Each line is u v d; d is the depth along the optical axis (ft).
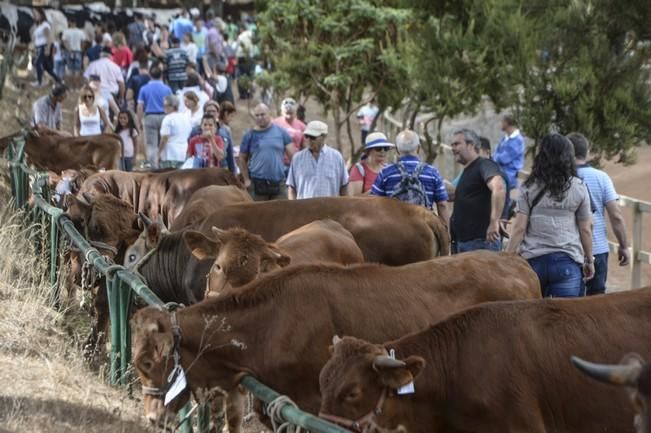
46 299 46.32
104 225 44.75
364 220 43.32
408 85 82.64
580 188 38.75
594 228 45.32
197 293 40.37
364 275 31.60
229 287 32.81
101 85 96.89
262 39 92.22
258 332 29.89
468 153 46.75
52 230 48.75
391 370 25.43
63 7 155.74
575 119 66.13
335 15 85.61
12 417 30.81
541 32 68.44
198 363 29.55
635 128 67.00
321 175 52.70
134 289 34.83
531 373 27.40
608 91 66.64
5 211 57.31
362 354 25.84
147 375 28.84
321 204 43.83
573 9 67.00
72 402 34.12
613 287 66.49
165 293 42.32
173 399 29.37
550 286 39.37
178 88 104.99
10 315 43.24
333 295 30.71
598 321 27.89
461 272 32.73
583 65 65.77
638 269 57.41
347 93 91.35
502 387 27.32
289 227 43.14
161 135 73.61
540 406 27.50
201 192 49.55
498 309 28.25
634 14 65.72
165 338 28.71
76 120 76.84
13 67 111.24
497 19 70.59
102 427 32.14
